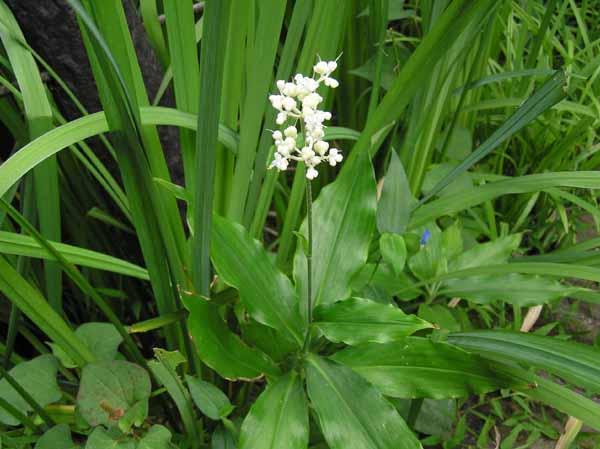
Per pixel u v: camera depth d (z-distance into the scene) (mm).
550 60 1016
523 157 926
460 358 463
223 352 465
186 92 485
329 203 533
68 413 526
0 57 558
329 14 541
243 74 563
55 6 507
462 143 825
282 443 435
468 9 473
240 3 464
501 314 754
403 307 681
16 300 439
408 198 558
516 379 452
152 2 555
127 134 425
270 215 933
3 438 481
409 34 1099
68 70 554
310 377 469
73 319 729
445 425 613
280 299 489
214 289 559
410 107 712
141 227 480
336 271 514
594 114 819
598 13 1235
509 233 870
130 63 429
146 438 463
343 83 815
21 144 599
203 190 436
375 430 431
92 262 493
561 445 556
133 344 557
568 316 806
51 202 510
